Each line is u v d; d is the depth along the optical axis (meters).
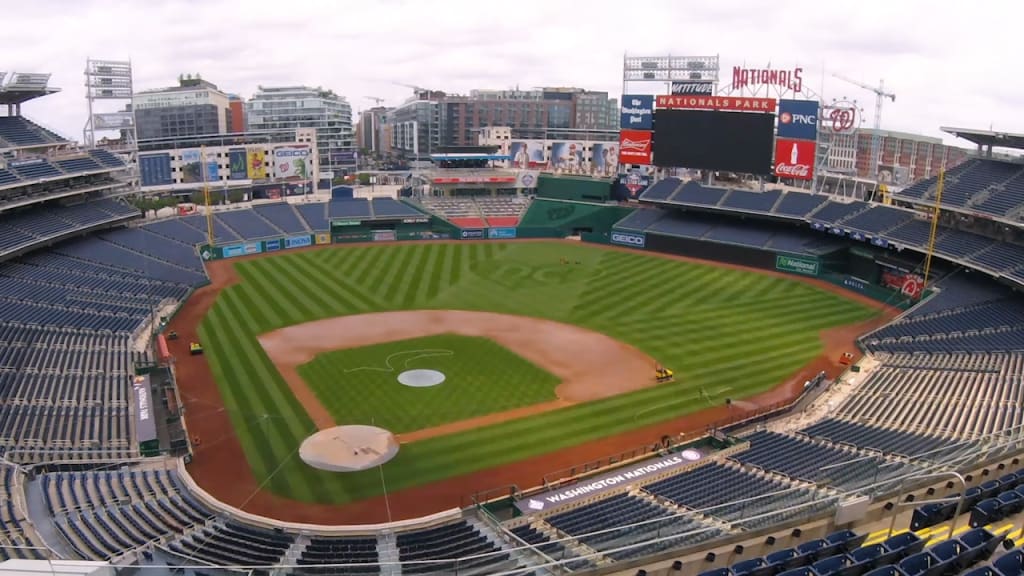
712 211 90.56
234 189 115.38
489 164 122.25
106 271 68.38
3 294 56.38
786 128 83.25
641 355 52.12
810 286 72.00
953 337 52.16
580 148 123.12
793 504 26.28
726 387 46.25
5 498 28.95
